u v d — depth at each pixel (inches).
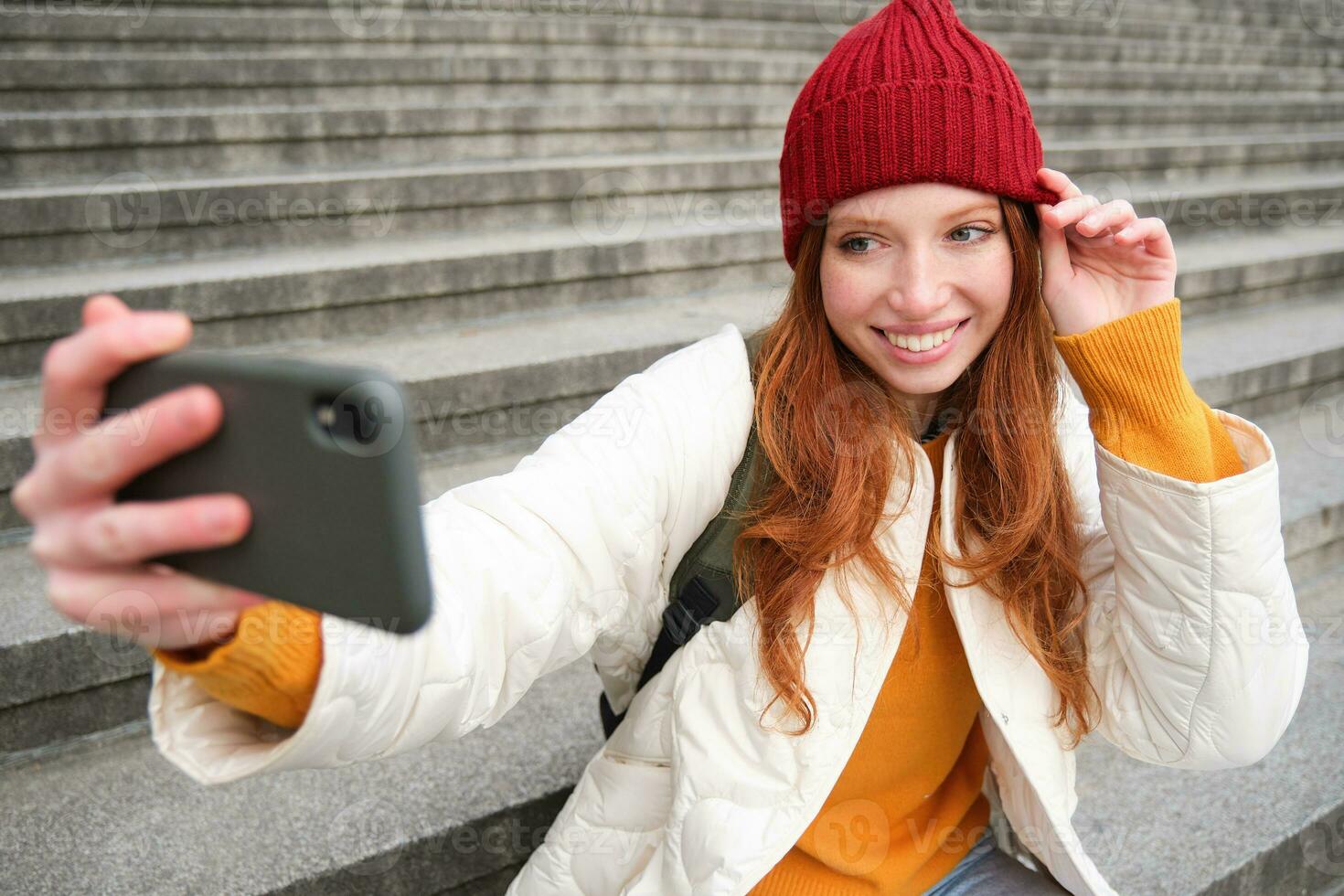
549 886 53.3
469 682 38.1
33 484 21.0
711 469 48.1
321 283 122.5
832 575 48.2
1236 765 50.3
